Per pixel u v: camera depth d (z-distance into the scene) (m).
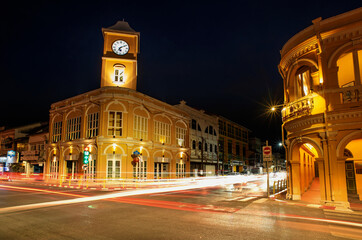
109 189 20.97
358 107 11.05
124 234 6.67
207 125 46.69
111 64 31.06
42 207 10.75
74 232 6.84
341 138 11.39
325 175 11.62
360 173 14.72
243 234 6.73
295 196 13.44
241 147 60.25
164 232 6.88
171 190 20.34
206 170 45.25
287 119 14.34
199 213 9.63
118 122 27.80
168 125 35.03
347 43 11.64
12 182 29.52
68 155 30.48
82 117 29.88
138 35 32.59
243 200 13.52
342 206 10.91
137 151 28.36
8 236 6.48
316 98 12.34
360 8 11.47
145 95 30.98
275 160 76.69
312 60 12.81
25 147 45.12
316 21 12.47
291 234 6.77
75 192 17.69
